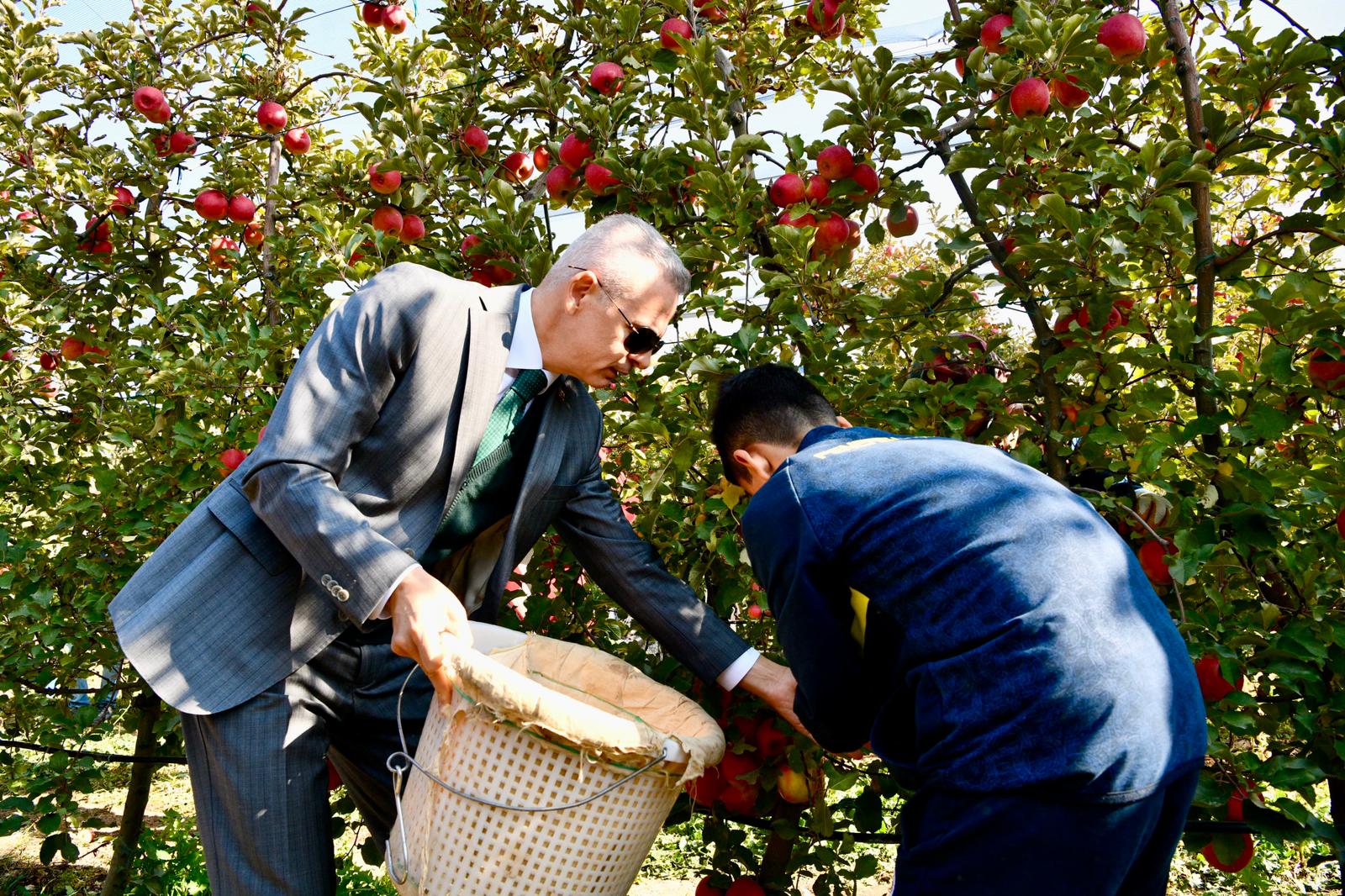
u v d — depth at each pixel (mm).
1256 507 1745
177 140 3465
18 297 3158
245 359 2707
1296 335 1760
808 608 1367
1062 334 1932
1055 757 1183
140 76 3529
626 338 1797
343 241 2611
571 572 2332
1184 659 1311
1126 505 1884
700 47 2264
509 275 2432
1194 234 2018
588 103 2402
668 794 1527
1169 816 1277
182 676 1629
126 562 2738
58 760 2623
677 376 2133
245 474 1627
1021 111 1955
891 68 2238
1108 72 2107
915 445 1437
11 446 2898
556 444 1890
